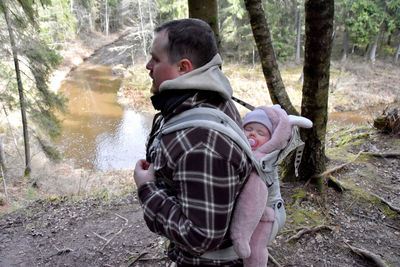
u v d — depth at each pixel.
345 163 3.91
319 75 2.90
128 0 27.81
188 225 0.89
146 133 16.73
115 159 13.92
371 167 3.86
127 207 3.82
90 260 2.84
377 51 30.94
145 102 21.38
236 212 1.09
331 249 2.62
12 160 13.24
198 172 0.88
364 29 25.20
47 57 10.90
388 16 25.98
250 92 21.39
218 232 0.90
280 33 26.59
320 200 3.21
